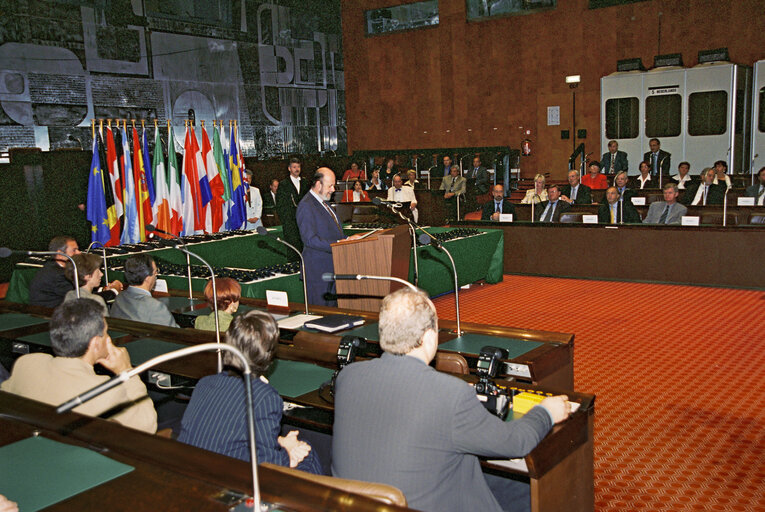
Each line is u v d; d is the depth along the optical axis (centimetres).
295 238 764
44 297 543
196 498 163
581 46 1603
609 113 1529
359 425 214
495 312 775
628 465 387
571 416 254
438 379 213
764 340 621
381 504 154
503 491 298
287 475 171
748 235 824
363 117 1916
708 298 797
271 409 243
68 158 960
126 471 181
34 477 179
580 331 681
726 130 1400
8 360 433
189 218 996
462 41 1747
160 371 349
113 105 1351
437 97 1803
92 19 1307
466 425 207
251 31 1628
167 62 1446
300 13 1758
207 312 480
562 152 1659
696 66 1421
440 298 862
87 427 212
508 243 984
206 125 1534
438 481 205
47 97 1243
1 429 214
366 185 1611
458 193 1428
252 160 1580
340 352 326
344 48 1906
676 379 529
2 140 1183
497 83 1720
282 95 1720
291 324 412
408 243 552
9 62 1186
